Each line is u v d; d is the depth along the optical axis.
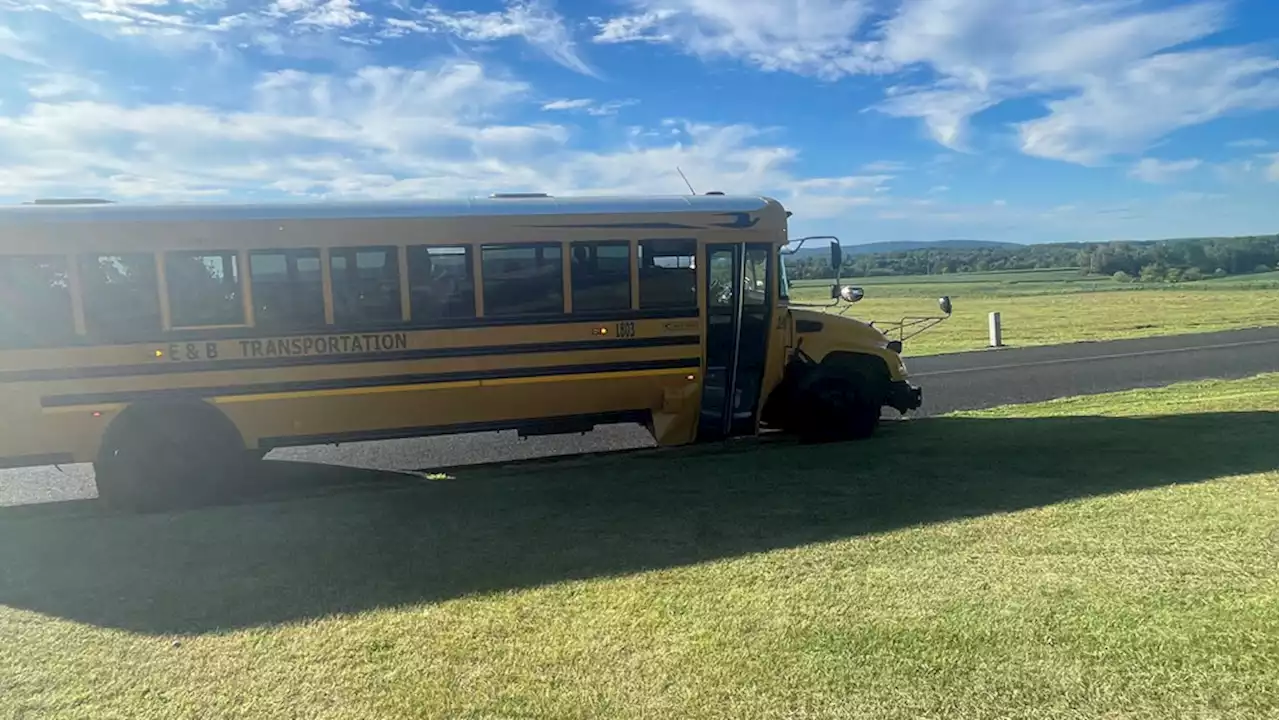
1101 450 8.57
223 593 5.45
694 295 9.30
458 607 5.10
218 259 7.99
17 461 7.80
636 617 4.86
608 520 6.78
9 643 4.79
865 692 4.00
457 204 8.58
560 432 9.24
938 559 5.59
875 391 9.96
